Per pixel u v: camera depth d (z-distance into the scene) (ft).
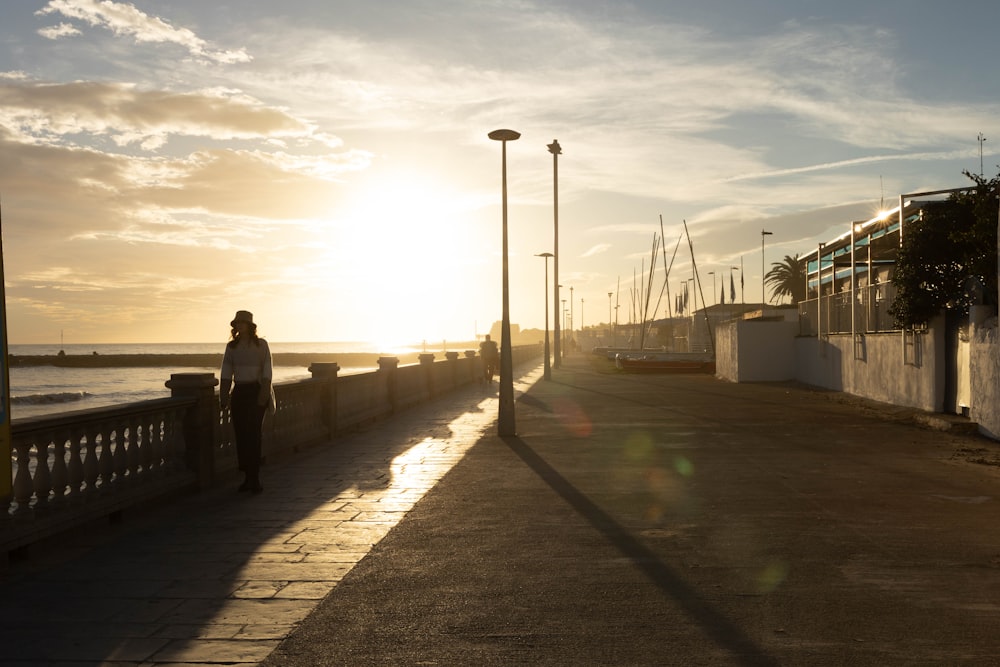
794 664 14.67
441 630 16.63
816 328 105.70
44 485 23.30
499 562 21.94
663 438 51.06
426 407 78.64
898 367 71.82
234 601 18.66
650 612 17.69
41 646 15.84
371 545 23.93
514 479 35.81
